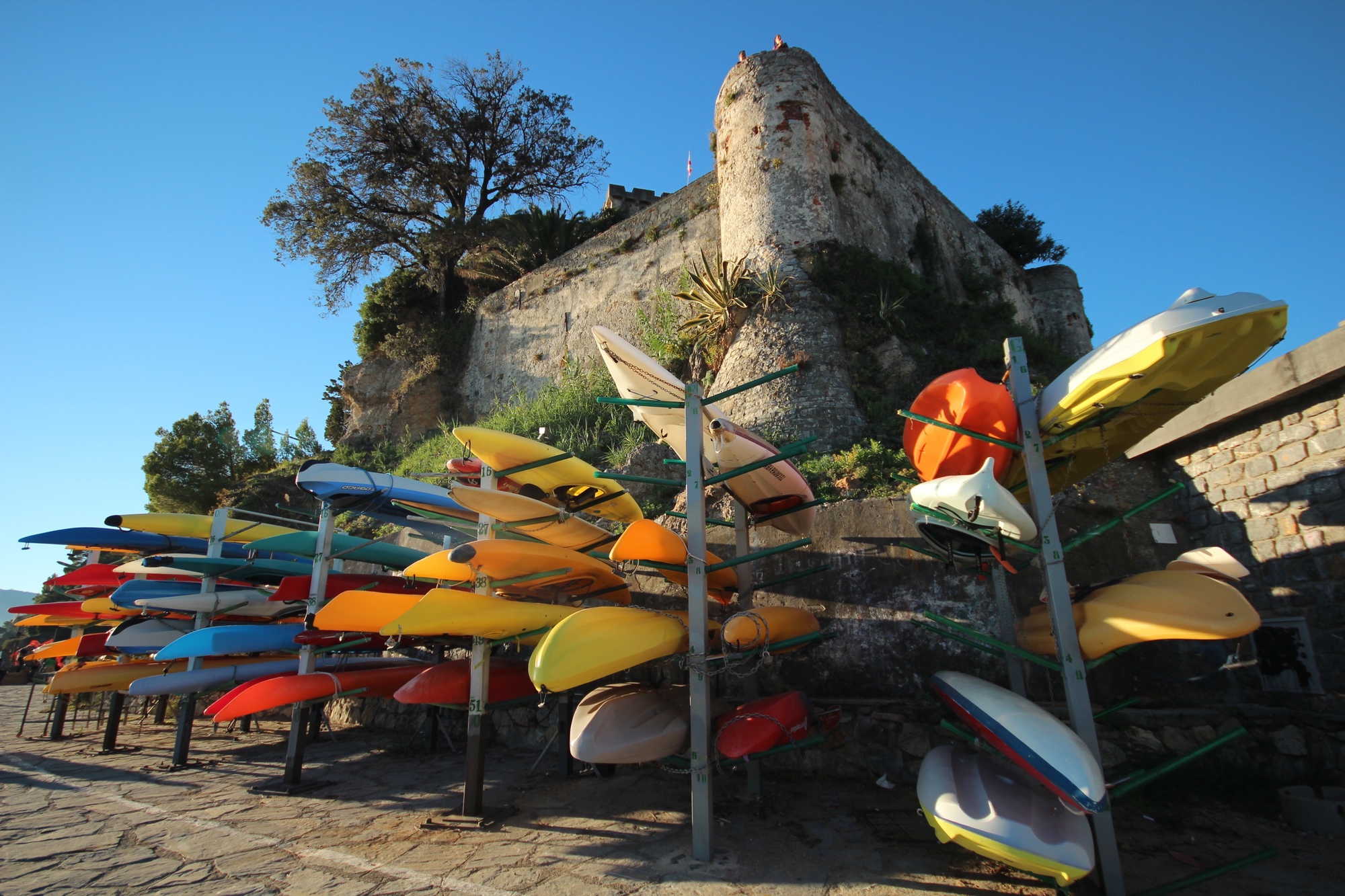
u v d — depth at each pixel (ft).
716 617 19.01
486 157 79.71
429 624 14.17
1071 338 58.75
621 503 19.43
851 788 16.08
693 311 43.93
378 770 20.38
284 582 21.48
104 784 19.61
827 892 10.60
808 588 20.18
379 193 75.25
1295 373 16.33
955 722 14.53
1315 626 16.26
